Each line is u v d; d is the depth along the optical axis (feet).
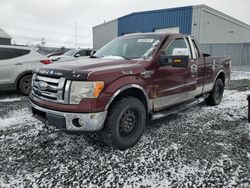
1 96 22.38
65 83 9.22
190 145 11.02
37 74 10.69
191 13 57.36
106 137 10.08
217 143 11.25
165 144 11.13
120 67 10.20
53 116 9.48
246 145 11.03
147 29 67.21
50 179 8.27
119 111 9.93
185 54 11.35
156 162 9.45
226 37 74.18
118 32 76.02
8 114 15.90
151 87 11.44
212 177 8.37
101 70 9.53
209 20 60.59
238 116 15.78
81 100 9.04
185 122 14.39
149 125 13.78
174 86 12.93
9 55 21.79
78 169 8.93
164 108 12.98
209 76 16.80
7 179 8.25
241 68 55.42
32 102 10.68
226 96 23.08
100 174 8.59
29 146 10.87
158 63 11.71
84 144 11.11
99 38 84.53
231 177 8.37
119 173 8.66
